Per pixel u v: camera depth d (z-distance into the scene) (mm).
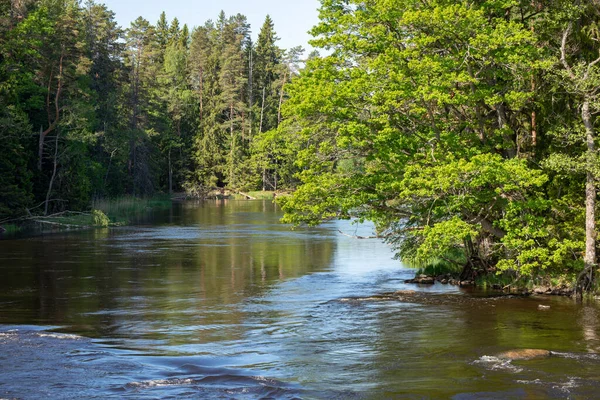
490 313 20469
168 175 118938
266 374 13773
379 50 24250
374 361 14797
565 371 13805
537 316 19953
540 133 25547
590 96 22453
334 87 23562
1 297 23531
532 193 24375
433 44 24688
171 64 140250
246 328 18453
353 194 24797
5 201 52125
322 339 17062
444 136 23141
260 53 138000
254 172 116062
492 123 25953
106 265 32469
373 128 24438
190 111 125750
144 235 48750
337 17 25375
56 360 14766
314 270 31453
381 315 20250
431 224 25266
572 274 24203
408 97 23188
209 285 26688
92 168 70000
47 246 40781
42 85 61344
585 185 23953
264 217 68125
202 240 45312
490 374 13641
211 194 113938
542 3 25188
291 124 26078
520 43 23141
